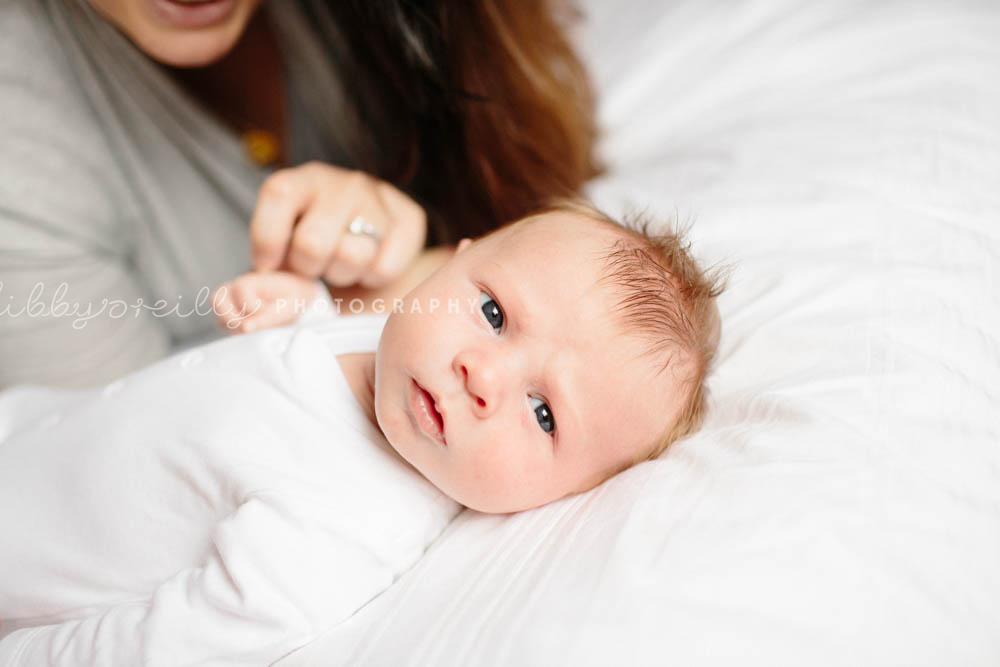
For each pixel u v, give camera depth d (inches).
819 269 40.1
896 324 35.2
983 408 31.5
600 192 55.4
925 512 27.1
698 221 46.1
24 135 46.1
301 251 42.9
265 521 31.1
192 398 36.9
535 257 35.8
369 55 53.4
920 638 24.4
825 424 29.9
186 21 45.2
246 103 56.4
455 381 32.9
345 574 31.1
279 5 51.4
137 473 35.4
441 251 51.8
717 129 58.6
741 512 27.0
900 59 59.7
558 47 59.1
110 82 48.9
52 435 38.6
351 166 58.7
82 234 48.8
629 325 34.8
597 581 26.1
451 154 56.1
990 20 62.4
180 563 34.6
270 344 38.9
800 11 67.2
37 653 31.6
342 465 34.3
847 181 46.8
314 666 28.7
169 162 53.3
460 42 51.5
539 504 34.0
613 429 34.1
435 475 33.4
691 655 23.6
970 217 42.7
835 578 25.2
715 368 37.4
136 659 29.4
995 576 26.3
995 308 36.6
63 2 45.3
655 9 74.2
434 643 26.7
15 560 35.5
